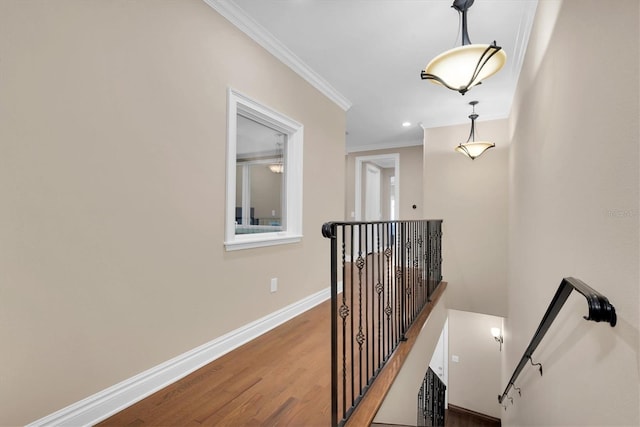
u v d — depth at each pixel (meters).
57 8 1.36
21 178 1.26
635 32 0.87
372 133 5.56
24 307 1.28
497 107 4.21
